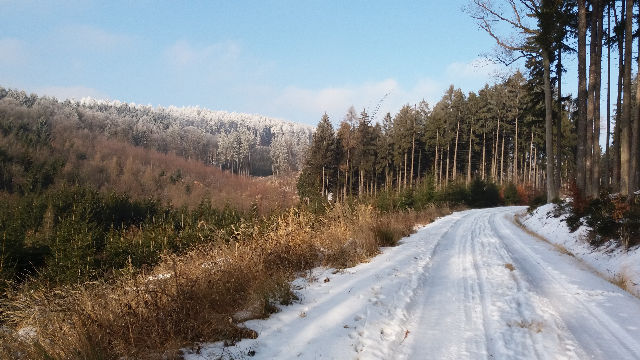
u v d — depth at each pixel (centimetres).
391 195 2795
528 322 521
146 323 433
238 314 529
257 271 682
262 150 19962
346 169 5516
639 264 815
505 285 723
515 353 422
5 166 6812
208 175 11838
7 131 9650
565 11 2166
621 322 521
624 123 1816
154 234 1638
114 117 17650
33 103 15488
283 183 8188
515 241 1420
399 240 1338
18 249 1441
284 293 593
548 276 809
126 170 9331
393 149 6700
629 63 1741
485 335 475
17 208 2841
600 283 746
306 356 397
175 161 12656
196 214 3083
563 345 444
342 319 510
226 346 419
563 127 5000
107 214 3250
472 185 4706
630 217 1021
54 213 2800
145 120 19962
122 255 1519
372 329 483
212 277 602
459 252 1120
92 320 427
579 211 1453
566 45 2425
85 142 11625
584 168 1953
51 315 450
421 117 7081
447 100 6303
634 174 1614
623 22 2078
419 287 705
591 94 1925
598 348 436
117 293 505
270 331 467
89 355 378
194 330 441
